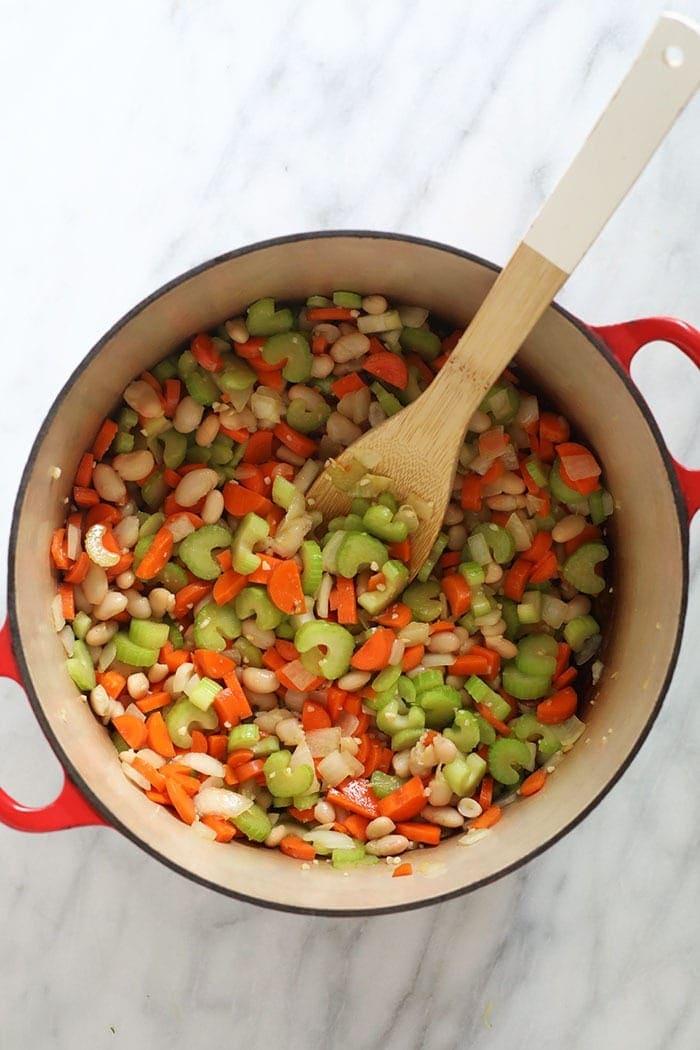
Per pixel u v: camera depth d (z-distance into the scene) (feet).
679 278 2.74
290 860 2.55
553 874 2.75
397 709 2.62
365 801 2.60
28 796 2.69
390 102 2.73
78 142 2.72
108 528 2.58
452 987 2.74
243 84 2.73
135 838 2.35
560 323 2.42
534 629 2.70
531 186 2.73
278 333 2.59
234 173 2.72
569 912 2.75
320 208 2.72
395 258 2.46
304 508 2.63
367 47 2.73
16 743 2.69
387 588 2.60
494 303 2.36
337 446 2.66
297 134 2.73
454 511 2.65
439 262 2.43
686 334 2.40
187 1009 2.72
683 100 2.18
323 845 2.58
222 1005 2.72
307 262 2.48
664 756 2.75
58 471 2.48
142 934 2.72
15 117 2.72
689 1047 2.72
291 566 2.58
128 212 2.72
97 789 2.39
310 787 2.58
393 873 2.52
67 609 2.55
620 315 2.74
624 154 2.22
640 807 2.75
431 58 2.73
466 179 2.73
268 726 2.62
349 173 2.73
